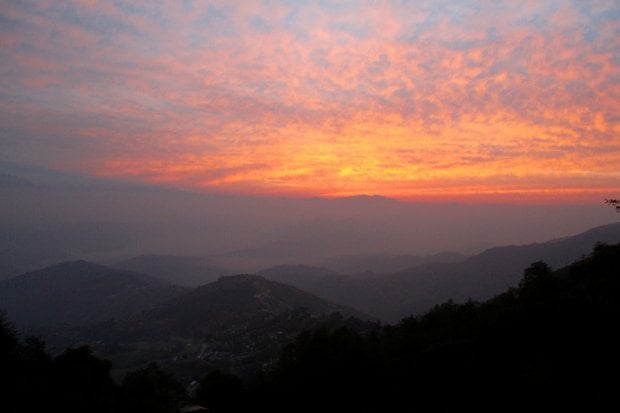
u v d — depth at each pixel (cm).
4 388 2225
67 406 2278
